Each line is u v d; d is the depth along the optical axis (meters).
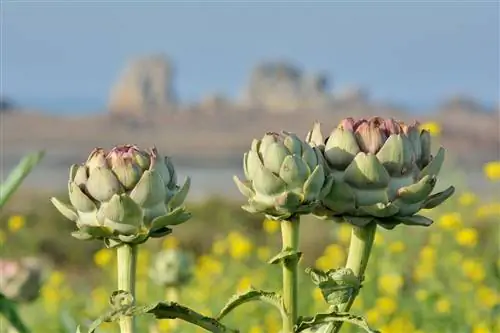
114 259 29.36
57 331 22.50
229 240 28.34
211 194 58.84
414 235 24.22
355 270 7.75
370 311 20.67
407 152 7.45
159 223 7.25
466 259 23.64
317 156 7.37
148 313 6.72
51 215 51.19
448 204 24.59
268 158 7.25
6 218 53.00
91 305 25.62
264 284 25.88
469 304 21.11
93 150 7.47
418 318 21.50
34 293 16.80
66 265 45.94
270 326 21.81
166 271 18.12
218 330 6.86
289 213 7.23
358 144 7.47
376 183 7.39
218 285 25.84
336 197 7.39
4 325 9.35
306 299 22.81
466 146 166.88
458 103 194.12
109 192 7.25
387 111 198.12
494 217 25.69
